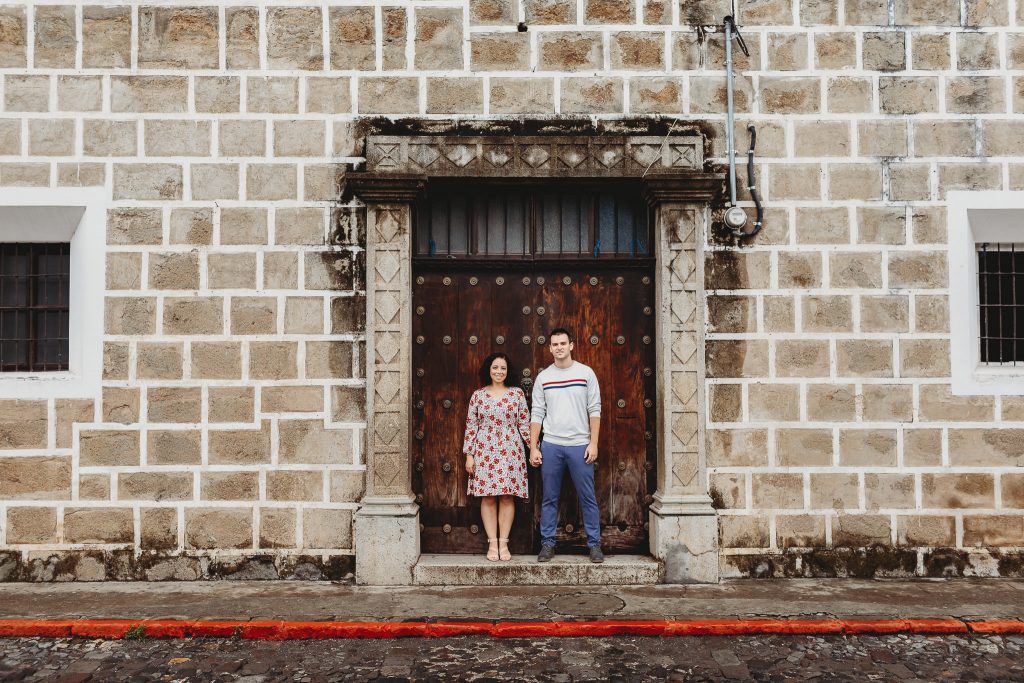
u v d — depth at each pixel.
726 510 5.85
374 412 5.78
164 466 5.80
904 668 4.36
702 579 5.71
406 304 5.83
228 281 5.86
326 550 5.79
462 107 5.94
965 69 6.00
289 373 5.84
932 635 4.83
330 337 5.86
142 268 5.85
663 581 5.71
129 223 5.86
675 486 5.80
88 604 5.22
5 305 5.97
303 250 5.88
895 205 5.95
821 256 5.94
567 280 6.06
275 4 5.93
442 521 6.03
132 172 5.87
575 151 5.89
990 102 6.00
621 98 5.96
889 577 5.82
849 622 4.86
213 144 5.88
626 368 6.05
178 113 5.88
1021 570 5.83
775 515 5.85
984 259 6.07
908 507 5.86
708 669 4.33
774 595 5.40
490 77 5.95
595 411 5.78
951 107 5.99
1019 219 5.96
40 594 5.44
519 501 6.06
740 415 5.88
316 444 5.82
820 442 5.88
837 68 5.99
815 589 5.54
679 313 5.86
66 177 5.86
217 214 5.88
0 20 5.87
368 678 4.21
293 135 5.91
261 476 5.80
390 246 5.83
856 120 5.97
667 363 5.85
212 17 5.91
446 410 6.04
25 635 4.82
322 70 5.93
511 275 6.07
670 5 5.99
